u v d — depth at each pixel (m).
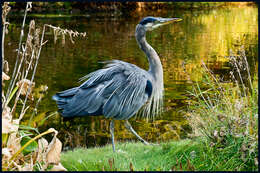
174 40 20.06
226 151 6.11
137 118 9.75
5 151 5.13
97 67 14.43
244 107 6.28
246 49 16.41
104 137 8.72
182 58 15.74
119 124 9.55
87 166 6.11
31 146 5.88
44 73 13.57
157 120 9.39
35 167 5.80
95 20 26.27
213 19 28.09
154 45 18.77
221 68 13.63
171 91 11.20
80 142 8.44
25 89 6.22
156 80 7.43
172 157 6.35
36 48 6.12
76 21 24.98
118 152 6.80
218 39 19.86
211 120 6.55
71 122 9.61
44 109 10.20
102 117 10.12
